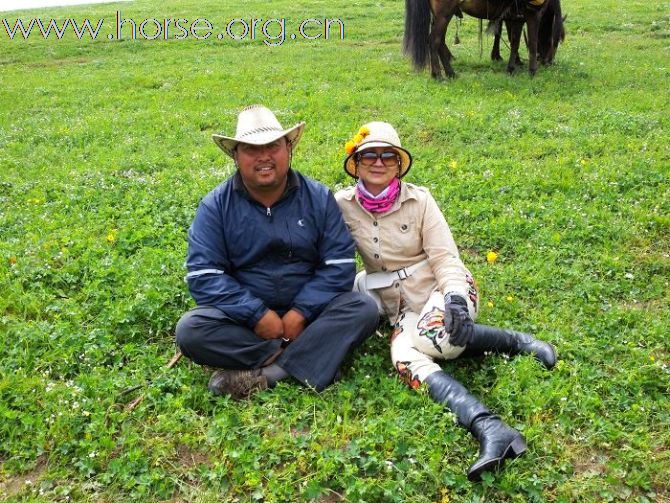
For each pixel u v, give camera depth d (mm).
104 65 15453
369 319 3832
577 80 11273
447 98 10234
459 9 11633
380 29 18672
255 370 3797
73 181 7109
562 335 4199
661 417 3545
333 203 3975
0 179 7297
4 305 4648
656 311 4535
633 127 8227
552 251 5223
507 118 8820
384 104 10023
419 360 3707
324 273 3898
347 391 3689
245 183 3826
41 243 5531
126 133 9188
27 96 12000
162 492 3195
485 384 3822
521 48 15070
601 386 3738
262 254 3891
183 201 6355
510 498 3107
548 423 3508
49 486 3240
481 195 6352
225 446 3406
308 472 3266
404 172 4023
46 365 4047
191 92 11711
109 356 4160
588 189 6301
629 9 19891
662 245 5363
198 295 3799
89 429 3490
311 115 9641
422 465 3232
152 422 3611
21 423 3557
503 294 4773
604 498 3105
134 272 5000
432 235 3988
